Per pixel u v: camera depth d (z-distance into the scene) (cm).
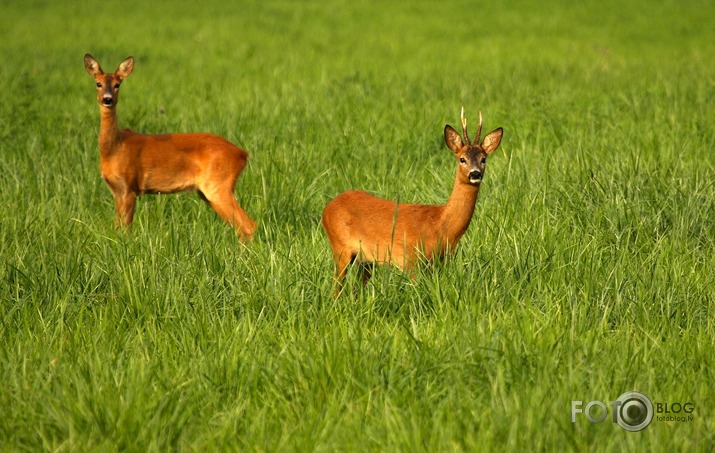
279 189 2269
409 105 3316
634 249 1825
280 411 1259
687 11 7612
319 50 5628
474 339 1404
